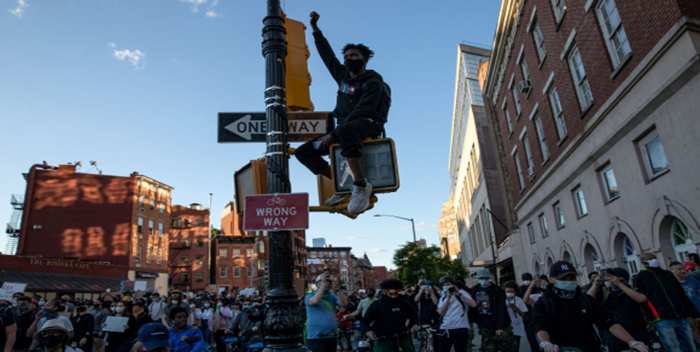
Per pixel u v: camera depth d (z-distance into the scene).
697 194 9.71
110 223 44.19
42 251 40.88
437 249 43.03
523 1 20.38
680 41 9.62
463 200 60.38
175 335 6.38
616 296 6.59
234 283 65.00
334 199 3.80
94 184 44.66
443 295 7.43
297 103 4.21
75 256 41.75
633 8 11.32
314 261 111.19
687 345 6.25
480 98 42.41
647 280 6.57
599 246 15.20
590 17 13.84
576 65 15.74
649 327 7.51
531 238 24.72
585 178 15.89
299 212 3.62
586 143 15.18
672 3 9.69
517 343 7.12
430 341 9.15
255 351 11.14
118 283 40.09
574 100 15.84
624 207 13.23
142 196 47.81
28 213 41.34
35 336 4.66
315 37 4.61
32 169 42.62
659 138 11.33
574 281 4.06
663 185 11.09
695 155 9.67
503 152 30.70
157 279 48.72
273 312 3.48
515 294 8.30
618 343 6.35
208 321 12.70
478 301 7.30
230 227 77.06
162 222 51.16
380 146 3.72
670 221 11.29
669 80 10.03
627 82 11.80
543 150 20.48
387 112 4.09
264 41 4.18
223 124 4.24
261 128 4.27
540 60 19.12
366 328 6.47
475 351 11.03
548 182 19.77
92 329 9.21
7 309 6.17
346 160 3.74
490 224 37.03
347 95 3.99
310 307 6.32
